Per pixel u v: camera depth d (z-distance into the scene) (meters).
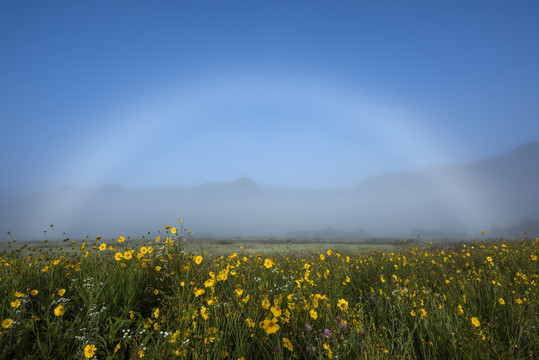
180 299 3.54
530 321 3.46
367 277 6.62
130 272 4.55
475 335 3.11
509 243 11.27
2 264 4.60
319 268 6.22
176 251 5.17
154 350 2.63
